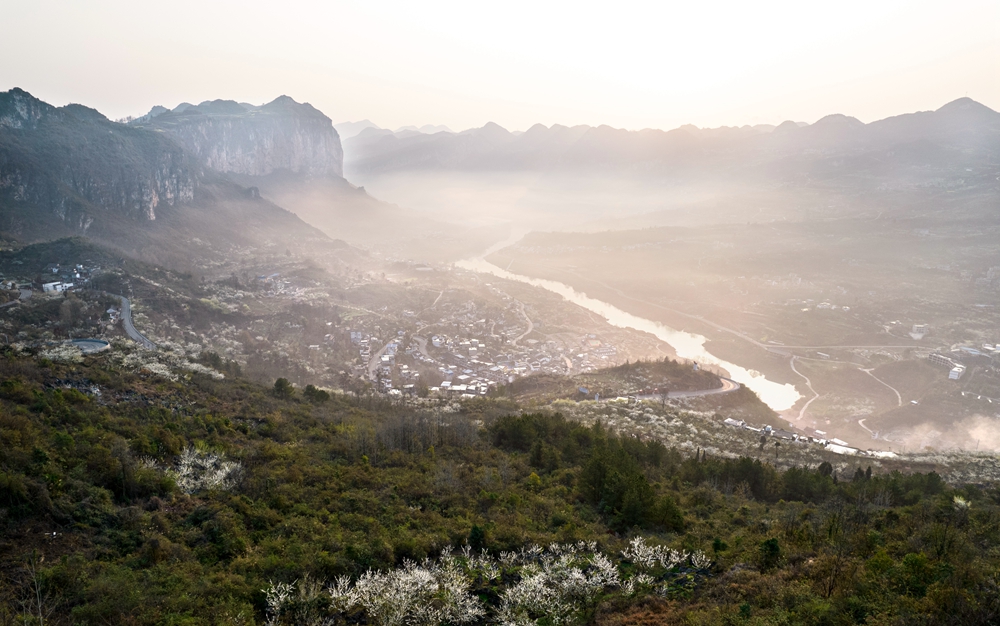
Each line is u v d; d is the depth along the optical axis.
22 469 46.81
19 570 36.47
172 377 97.62
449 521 53.62
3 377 73.38
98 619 33.16
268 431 81.19
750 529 54.41
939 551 38.59
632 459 76.88
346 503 56.12
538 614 37.94
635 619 36.69
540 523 54.69
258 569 40.81
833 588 35.59
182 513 50.06
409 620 36.72
